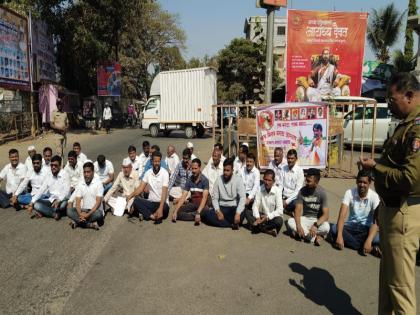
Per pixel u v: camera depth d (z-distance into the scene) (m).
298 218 5.46
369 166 2.86
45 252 4.96
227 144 10.62
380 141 14.48
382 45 25.12
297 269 4.50
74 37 22.91
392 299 2.91
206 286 4.05
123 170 7.02
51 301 3.73
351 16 18.11
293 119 9.12
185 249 5.10
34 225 6.09
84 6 22.94
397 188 2.71
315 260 4.78
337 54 18.33
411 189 2.66
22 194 7.13
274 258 4.82
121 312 3.54
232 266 4.56
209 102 20.23
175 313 3.52
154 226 6.09
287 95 18.66
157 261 4.69
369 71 22.50
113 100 32.09
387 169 2.71
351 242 5.12
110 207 6.88
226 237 5.60
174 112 20.34
